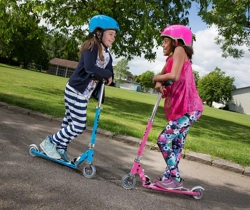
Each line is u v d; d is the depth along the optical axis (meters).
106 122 6.05
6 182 2.54
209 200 3.05
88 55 2.92
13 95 7.98
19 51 51.75
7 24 11.49
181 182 2.97
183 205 2.79
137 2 10.39
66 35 12.26
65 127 3.21
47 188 2.57
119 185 2.99
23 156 3.30
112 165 3.65
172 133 2.89
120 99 16.78
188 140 5.71
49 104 7.46
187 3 13.06
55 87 15.34
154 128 6.94
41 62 59.28
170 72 2.72
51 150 3.21
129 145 4.89
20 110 6.02
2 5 10.94
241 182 3.89
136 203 2.62
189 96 2.85
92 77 3.02
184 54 2.76
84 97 3.05
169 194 3.01
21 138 4.04
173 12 13.13
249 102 54.69
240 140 7.92
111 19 3.03
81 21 10.31
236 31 11.52
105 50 3.11
